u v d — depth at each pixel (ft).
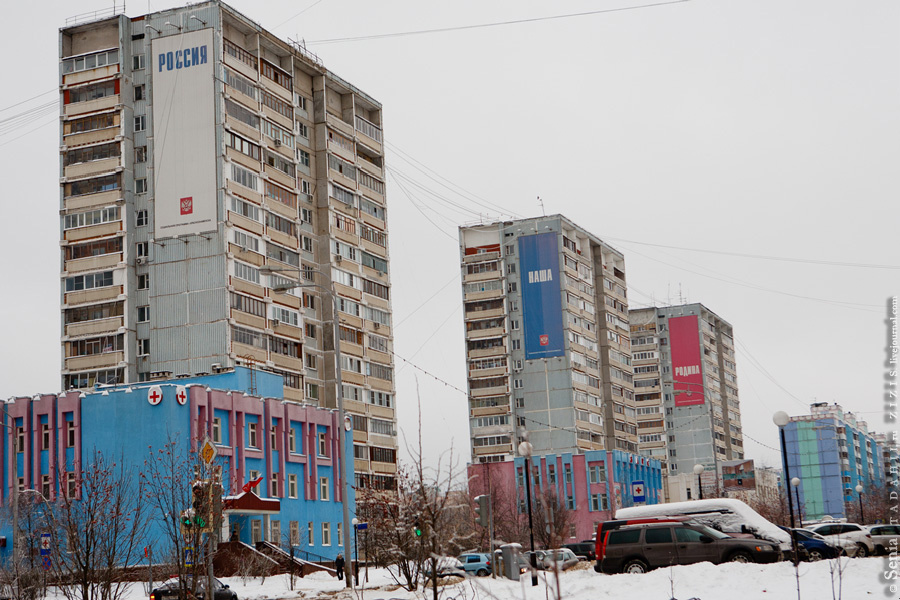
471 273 429.38
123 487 192.95
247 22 291.17
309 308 307.37
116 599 128.47
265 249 284.00
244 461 220.02
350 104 338.95
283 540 225.97
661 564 112.27
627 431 461.78
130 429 210.18
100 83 284.41
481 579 115.03
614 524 118.11
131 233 277.23
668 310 565.94
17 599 135.13
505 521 250.98
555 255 420.36
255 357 271.49
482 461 413.39
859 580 91.09
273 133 295.69
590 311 440.04
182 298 269.44
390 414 326.44
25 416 219.82
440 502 86.63
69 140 284.61
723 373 611.88
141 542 190.39
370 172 343.26
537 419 412.36
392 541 111.04
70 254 280.31
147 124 281.95
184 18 282.77
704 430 548.72
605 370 451.94
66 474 203.92
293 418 240.94
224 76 278.05
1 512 207.10
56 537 132.77
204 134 275.39
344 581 178.09
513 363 418.92
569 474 381.81
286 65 311.27
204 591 124.77
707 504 131.34
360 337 320.50
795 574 94.94
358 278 325.83
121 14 285.84
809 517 647.56
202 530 114.62
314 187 319.47
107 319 272.92
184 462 186.50
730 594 89.76
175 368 266.98
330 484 253.65
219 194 270.87
